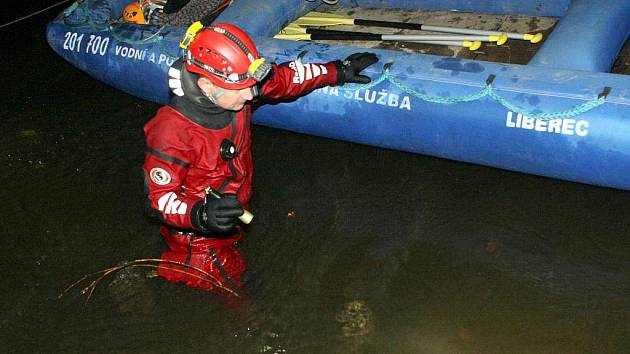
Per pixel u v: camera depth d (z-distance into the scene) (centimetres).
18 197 360
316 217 324
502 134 291
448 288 283
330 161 354
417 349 262
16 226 343
